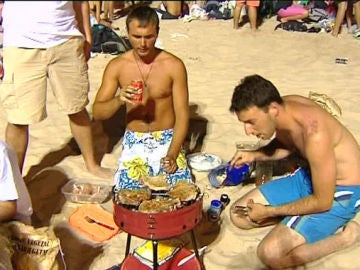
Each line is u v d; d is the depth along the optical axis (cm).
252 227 320
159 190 262
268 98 261
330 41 705
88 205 340
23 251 255
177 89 329
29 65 318
